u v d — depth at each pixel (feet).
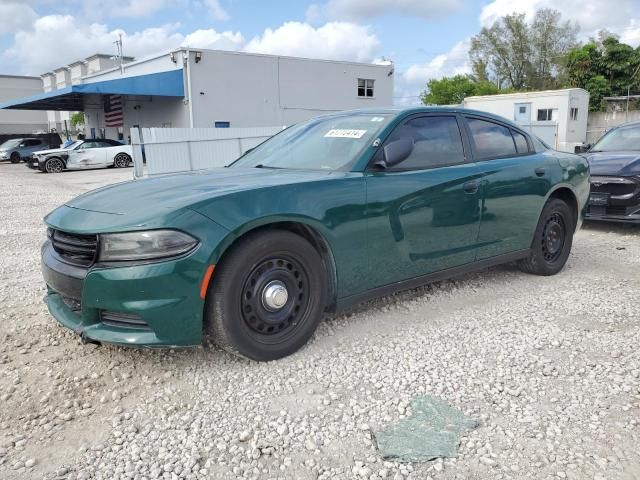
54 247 10.39
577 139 108.47
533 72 201.46
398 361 10.85
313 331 11.19
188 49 84.69
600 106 153.38
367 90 106.52
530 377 10.17
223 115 89.51
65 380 10.18
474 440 8.20
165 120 93.61
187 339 9.56
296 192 10.61
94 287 9.39
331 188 11.06
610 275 16.99
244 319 10.18
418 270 12.82
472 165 13.89
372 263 11.80
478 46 207.31
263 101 93.20
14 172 76.84
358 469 7.57
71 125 193.57
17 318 13.48
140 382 10.07
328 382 10.00
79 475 7.50
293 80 96.07
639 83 155.22
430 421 8.71
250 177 11.63
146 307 9.18
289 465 7.70
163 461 7.80
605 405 9.14
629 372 10.34
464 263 13.93
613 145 27.20
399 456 7.83
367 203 11.48
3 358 11.10
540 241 16.15
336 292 11.39
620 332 12.28
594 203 23.50
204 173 12.82
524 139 16.08
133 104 102.47
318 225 10.75
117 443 8.22
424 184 12.53
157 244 9.19
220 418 8.88
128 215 9.61
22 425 8.75
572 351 11.28
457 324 12.79
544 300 14.51
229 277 9.78
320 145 13.17
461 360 10.89
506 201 14.60
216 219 9.59
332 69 100.32
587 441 8.14
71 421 8.86
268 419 8.84
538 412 8.96
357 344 11.62
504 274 16.96
